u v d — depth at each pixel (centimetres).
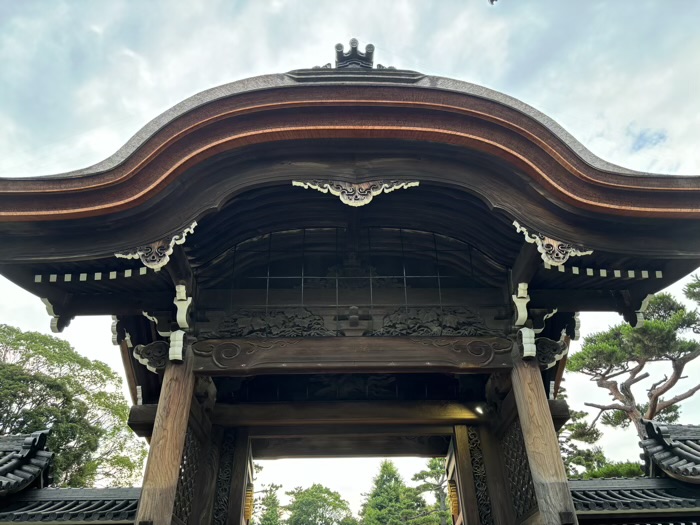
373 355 672
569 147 598
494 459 845
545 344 695
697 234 636
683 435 848
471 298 740
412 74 761
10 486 723
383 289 746
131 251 602
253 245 779
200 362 667
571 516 551
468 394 912
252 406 898
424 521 3794
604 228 626
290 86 585
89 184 580
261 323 704
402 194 719
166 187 597
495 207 625
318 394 930
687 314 1988
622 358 2127
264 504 4775
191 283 696
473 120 604
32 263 611
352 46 897
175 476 586
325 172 624
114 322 773
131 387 830
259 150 617
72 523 670
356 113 598
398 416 884
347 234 769
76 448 2927
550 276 685
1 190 568
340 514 5328
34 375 2986
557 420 757
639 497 736
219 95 666
